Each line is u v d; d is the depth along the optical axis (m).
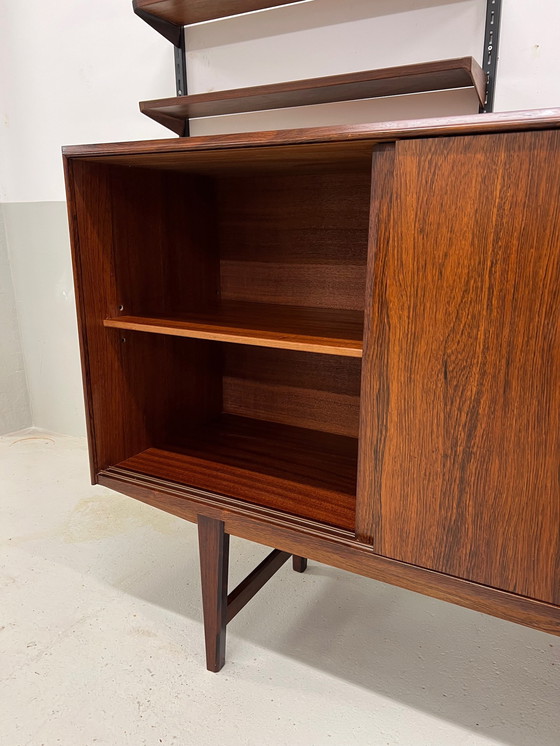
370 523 1.02
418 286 0.87
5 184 2.50
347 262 1.46
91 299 1.29
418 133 0.82
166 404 1.54
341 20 1.50
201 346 1.65
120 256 1.35
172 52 1.85
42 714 1.21
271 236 1.57
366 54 1.49
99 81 2.05
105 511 2.06
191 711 1.22
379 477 0.98
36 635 1.44
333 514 1.14
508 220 0.78
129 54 1.95
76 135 2.20
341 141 0.89
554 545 0.84
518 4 1.29
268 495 1.22
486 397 0.85
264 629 1.48
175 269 1.53
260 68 1.66
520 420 0.83
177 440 1.55
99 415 1.34
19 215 2.52
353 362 1.51
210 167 1.33
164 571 1.71
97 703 1.24
